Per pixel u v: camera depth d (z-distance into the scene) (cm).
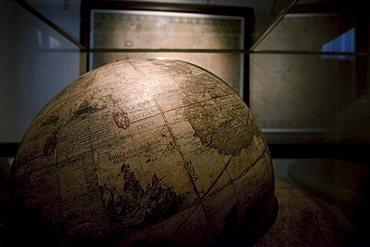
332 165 158
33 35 164
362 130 130
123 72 83
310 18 195
